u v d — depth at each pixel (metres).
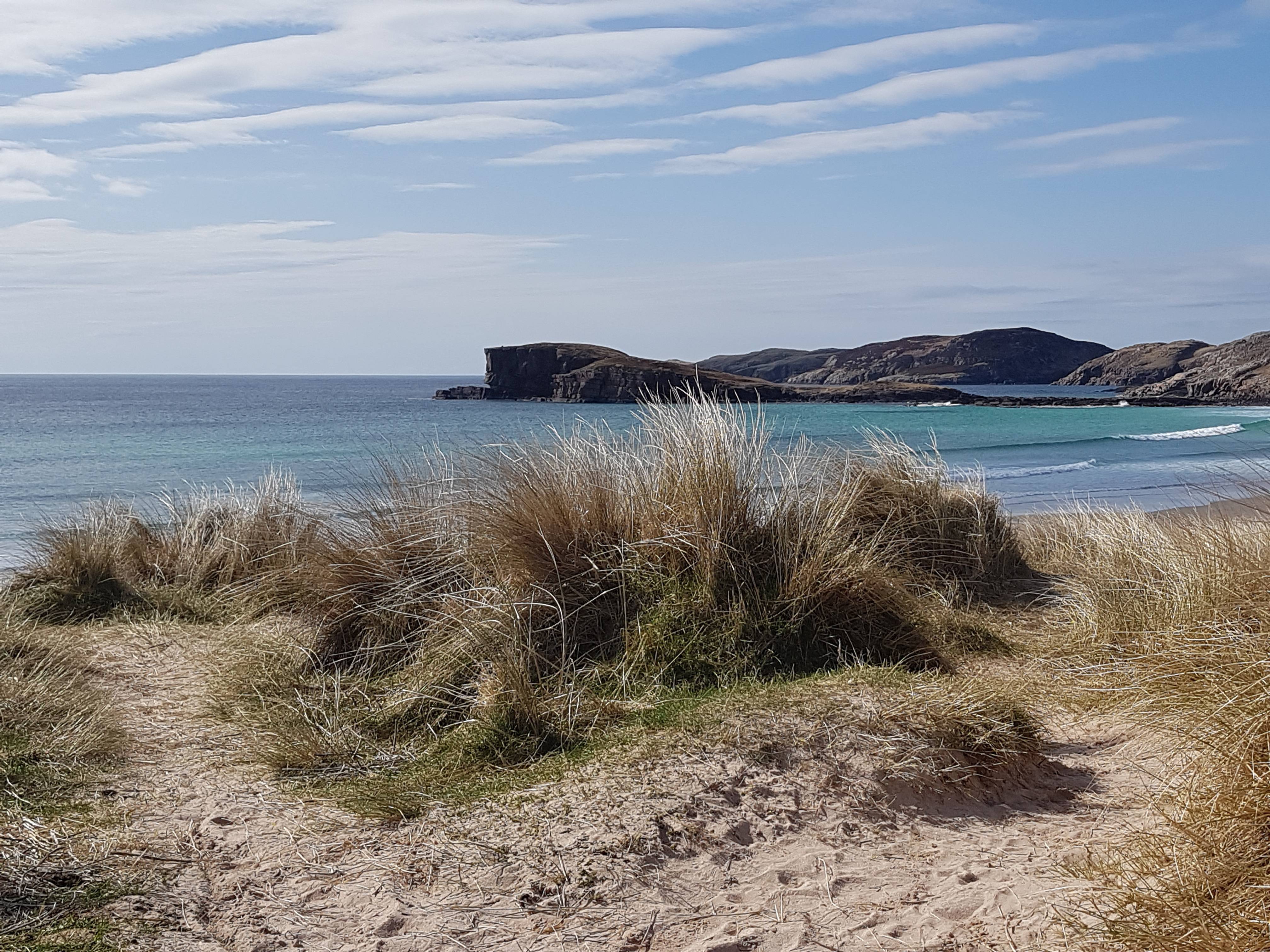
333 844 3.64
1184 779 3.80
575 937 3.06
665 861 3.51
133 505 11.62
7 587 7.79
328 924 3.10
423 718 5.05
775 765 4.18
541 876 3.38
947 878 3.48
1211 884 2.95
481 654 5.46
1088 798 4.22
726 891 3.38
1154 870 3.16
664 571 5.95
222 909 3.15
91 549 7.94
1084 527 9.80
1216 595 5.59
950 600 7.62
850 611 5.82
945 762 4.30
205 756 4.59
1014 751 4.42
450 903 3.23
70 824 3.68
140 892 3.18
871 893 3.38
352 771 4.42
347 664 6.02
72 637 6.71
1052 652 6.36
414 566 6.41
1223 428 42.66
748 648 5.43
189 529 8.95
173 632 7.00
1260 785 3.14
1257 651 3.84
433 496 6.84
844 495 7.06
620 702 5.00
